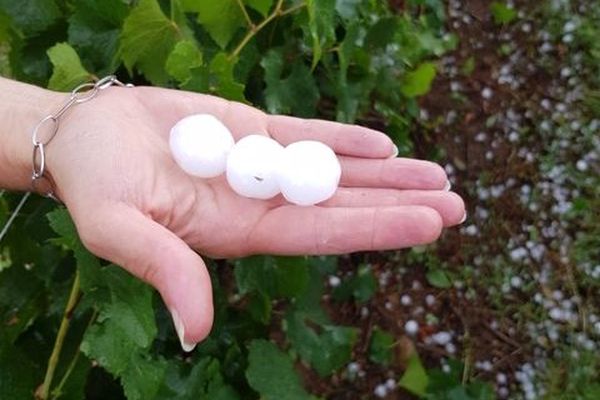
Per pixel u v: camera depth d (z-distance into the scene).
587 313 0.61
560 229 0.64
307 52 0.52
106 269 0.38
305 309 0.54
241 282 0.46
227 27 0.46
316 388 0.59
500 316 0.62
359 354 0.60
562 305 0.62
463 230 0.64
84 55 0.45
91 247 0.35
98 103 0.40
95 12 0.44
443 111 0.68
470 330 0.62
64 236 0.38
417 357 0.59
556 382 0.59
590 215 0.63
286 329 0.53
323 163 0.38
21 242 0.47
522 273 0.63
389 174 0.41
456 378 0.59
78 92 0.42
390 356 0.60
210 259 0.47
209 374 0.46
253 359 0.46
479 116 0.68
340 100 0.54
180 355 0.47
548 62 0.69
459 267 0.63
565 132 0.66
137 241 0.33
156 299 0.45
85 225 0.35
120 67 0.48
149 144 0.39
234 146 0.39
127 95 0.41
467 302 0.62
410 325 0.61
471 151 0.67
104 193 0.36
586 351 0.60
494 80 0.69
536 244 0.63
